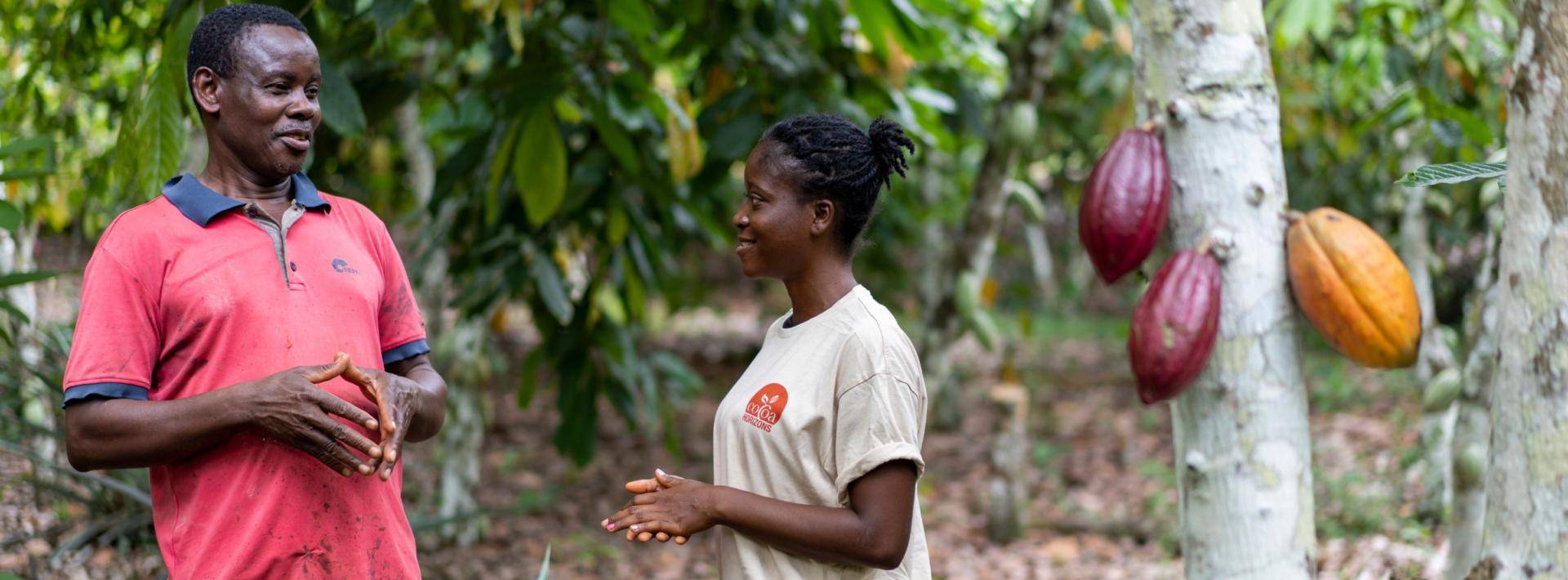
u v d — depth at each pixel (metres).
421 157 5.70
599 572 5.36
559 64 3.33
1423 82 3.87
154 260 1.74
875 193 1.89
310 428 1.66
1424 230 5.36
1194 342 1.50
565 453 4.50
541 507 6.56
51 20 3.87
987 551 5.80
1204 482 1.57
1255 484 1.54
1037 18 4.89
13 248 3.77
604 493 6.97
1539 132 1.37
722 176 3.89
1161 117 1.60
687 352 11.85
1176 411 1.62
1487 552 1.44
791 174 1.83
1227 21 1.57
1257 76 1.58
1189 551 1.60
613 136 3.43
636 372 4.76
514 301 5.17
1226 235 1.55
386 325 2.02
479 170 3.88
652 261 4.28
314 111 1.84
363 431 1.83
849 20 4.04
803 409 1.79
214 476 1.76
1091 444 8.28
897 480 1.76
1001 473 5.98
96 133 4.82
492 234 4.20
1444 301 8.68
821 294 1.87
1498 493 1.42
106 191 4.18
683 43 3.97
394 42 4.37
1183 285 1.52
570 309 4.35
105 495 3.31
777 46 4.25
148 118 2.45
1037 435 8.66
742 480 1.85
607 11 3.31
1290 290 1.56
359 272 1.90
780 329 1.93
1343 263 1.50
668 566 5.48
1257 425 1.54
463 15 3.27
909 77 4.47
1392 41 4.33
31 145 2.22
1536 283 1.37
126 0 3.89
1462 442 3.42
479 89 3.43
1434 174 1.68
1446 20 3.98
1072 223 12.43
